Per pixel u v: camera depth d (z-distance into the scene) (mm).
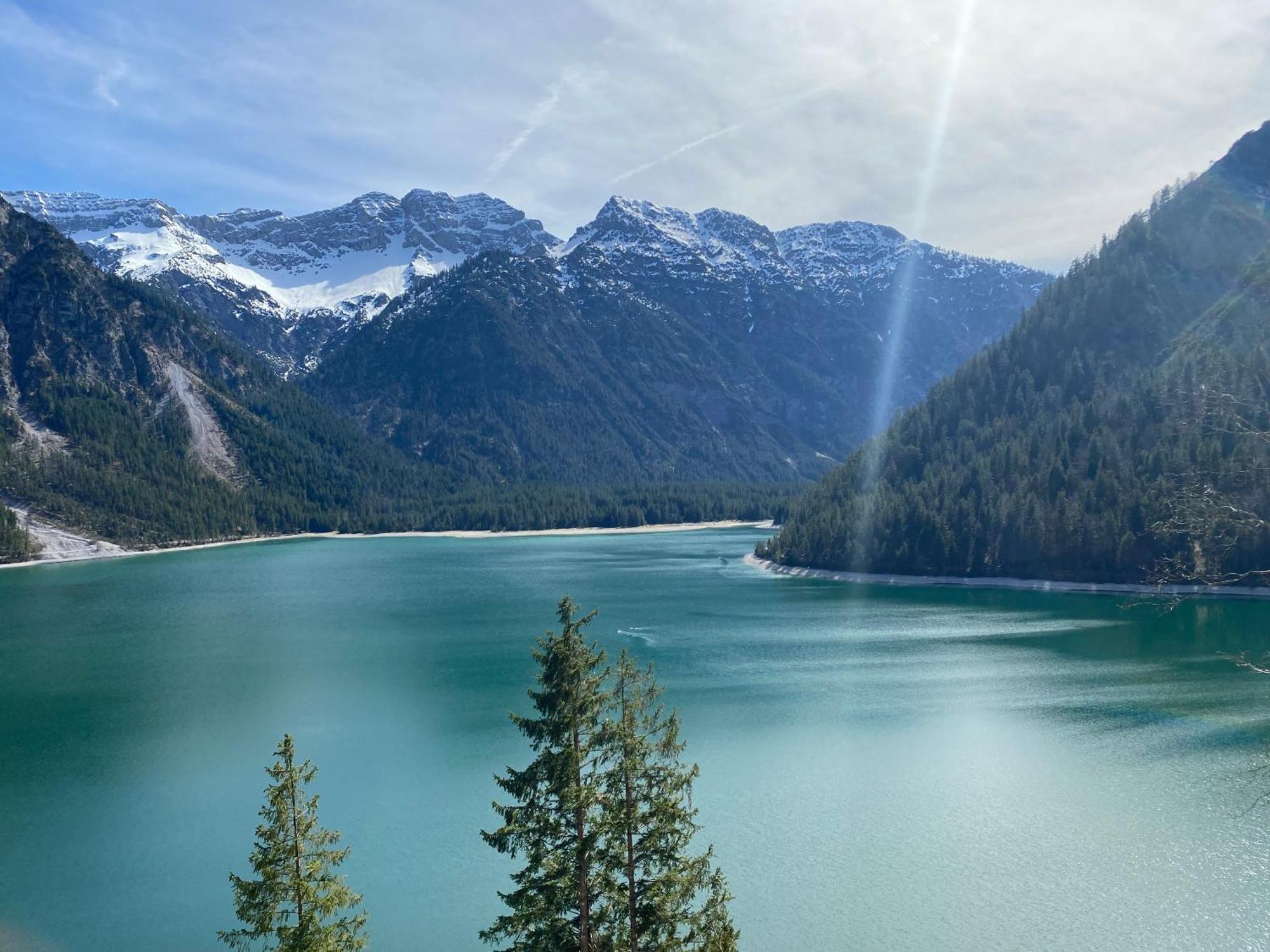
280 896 33938
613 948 35062
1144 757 72750
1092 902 50656
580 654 35562
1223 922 48500
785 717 84875
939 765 71688
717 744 77062
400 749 78438
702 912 36312
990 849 57094
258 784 71125
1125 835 58656
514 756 76312
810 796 65812
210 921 51562
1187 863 54844
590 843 34438
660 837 36031
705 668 105312
